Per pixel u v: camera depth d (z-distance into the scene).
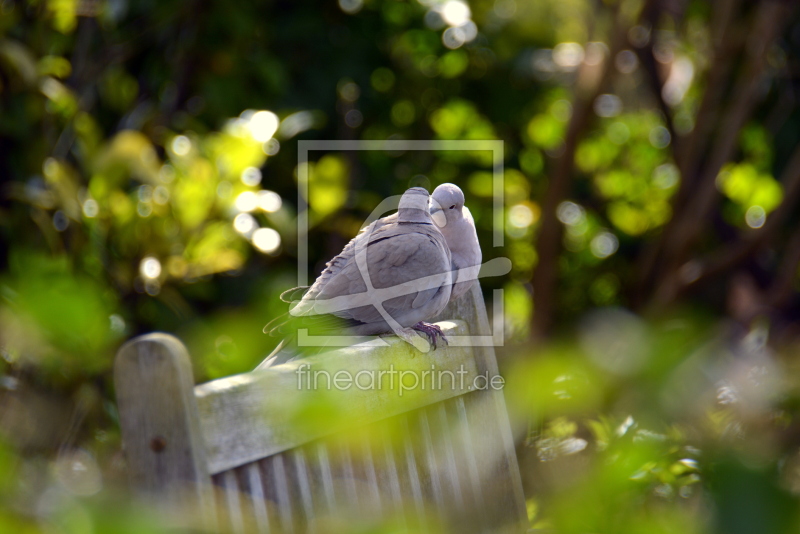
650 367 2.84
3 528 2.45
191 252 4.46
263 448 3.78
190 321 4.48
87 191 4.50
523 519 4.04
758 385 2.78
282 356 4.03
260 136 4.54
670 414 2.80
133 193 4.55
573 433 3.69
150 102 4.90
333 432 3.82
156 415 3.71
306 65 5.28
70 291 3.30
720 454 2.25
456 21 5.18
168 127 4.82
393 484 3.91
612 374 2.88
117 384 3.71
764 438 2.38
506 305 4.79
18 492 2.57
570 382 2.97
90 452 4.00
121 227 4.44
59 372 3.88
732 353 3.21
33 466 3.62
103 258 4.41
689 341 3.00
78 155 4.58
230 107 4.89
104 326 3.69
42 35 4.59
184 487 3.70
